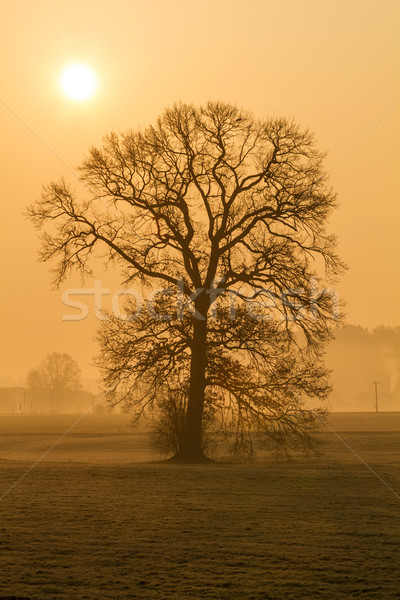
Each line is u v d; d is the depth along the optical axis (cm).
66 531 2436
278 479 3716
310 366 4762
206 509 2853
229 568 2009
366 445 6794
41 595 1766
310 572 1975
